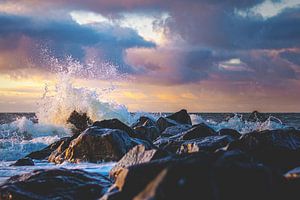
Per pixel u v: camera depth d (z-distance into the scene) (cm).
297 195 572
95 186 831
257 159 938
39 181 818
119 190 627
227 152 620
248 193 538
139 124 2172
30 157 1495
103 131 1340
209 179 523
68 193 805
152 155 848
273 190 557
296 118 5059
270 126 2381
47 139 1895
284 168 919
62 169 882
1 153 1625
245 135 988
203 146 1074
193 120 2878
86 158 1299
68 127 2520
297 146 980
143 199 507
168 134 1870
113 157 1280
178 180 516
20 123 2402
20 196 775
